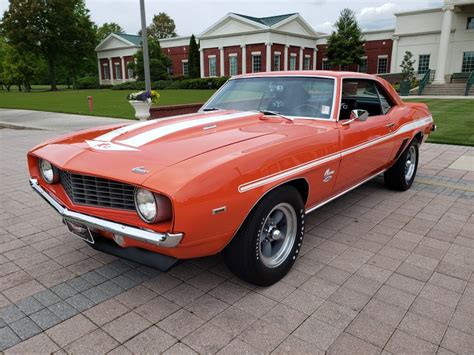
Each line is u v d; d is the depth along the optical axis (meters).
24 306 2.85
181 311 2.78
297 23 40.19
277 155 2.87
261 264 2.93
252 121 3.70
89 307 2.83
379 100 4.82
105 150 2.87
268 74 4.45
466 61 31.03
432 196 5.33
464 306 2.83
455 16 30.59
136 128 3.35
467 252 3.67
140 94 11.64
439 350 2.39
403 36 33.91
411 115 5.26
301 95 4.02
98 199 2.76
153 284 3.14
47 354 2.37
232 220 2.58
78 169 2.70
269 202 2.82
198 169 2.43
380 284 3.12
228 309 2.80
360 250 3.71
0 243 3.91
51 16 52.53
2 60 63.00
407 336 2.52
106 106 22.66
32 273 3.32
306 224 4.34
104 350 2.40
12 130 13.20
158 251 2.60
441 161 7.34
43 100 30.14
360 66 39.03
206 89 39.09
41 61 58.81
